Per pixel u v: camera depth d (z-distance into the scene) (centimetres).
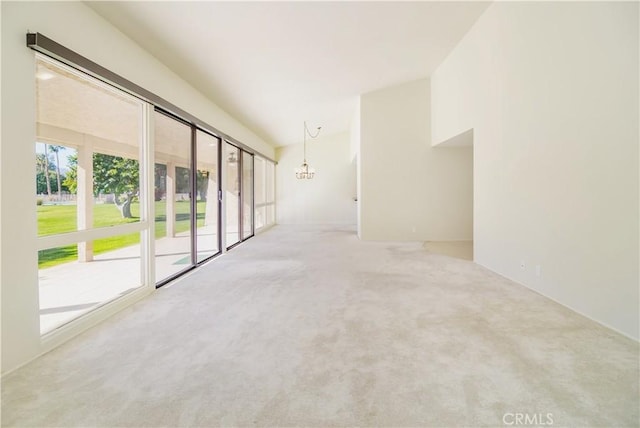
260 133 859
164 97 371
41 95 287
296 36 383
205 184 595
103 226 272
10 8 187
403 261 496
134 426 142
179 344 221
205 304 304
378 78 619
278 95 588
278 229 980
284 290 348
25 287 197
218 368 190
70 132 319
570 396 160
